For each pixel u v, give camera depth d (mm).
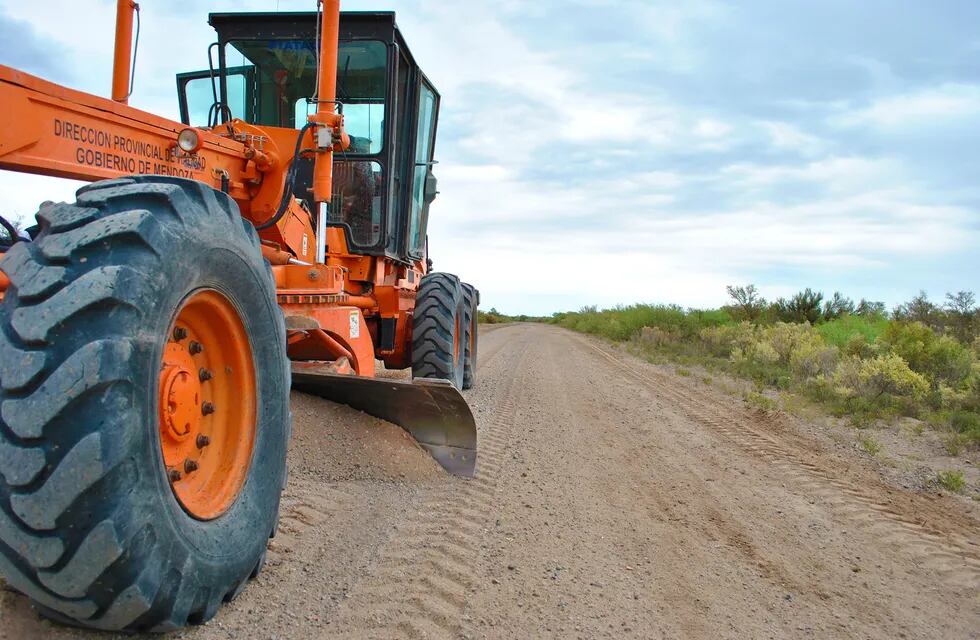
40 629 2184
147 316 2020
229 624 2447
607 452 6039
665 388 10898
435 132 8359
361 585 2910
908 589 3451
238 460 2648
